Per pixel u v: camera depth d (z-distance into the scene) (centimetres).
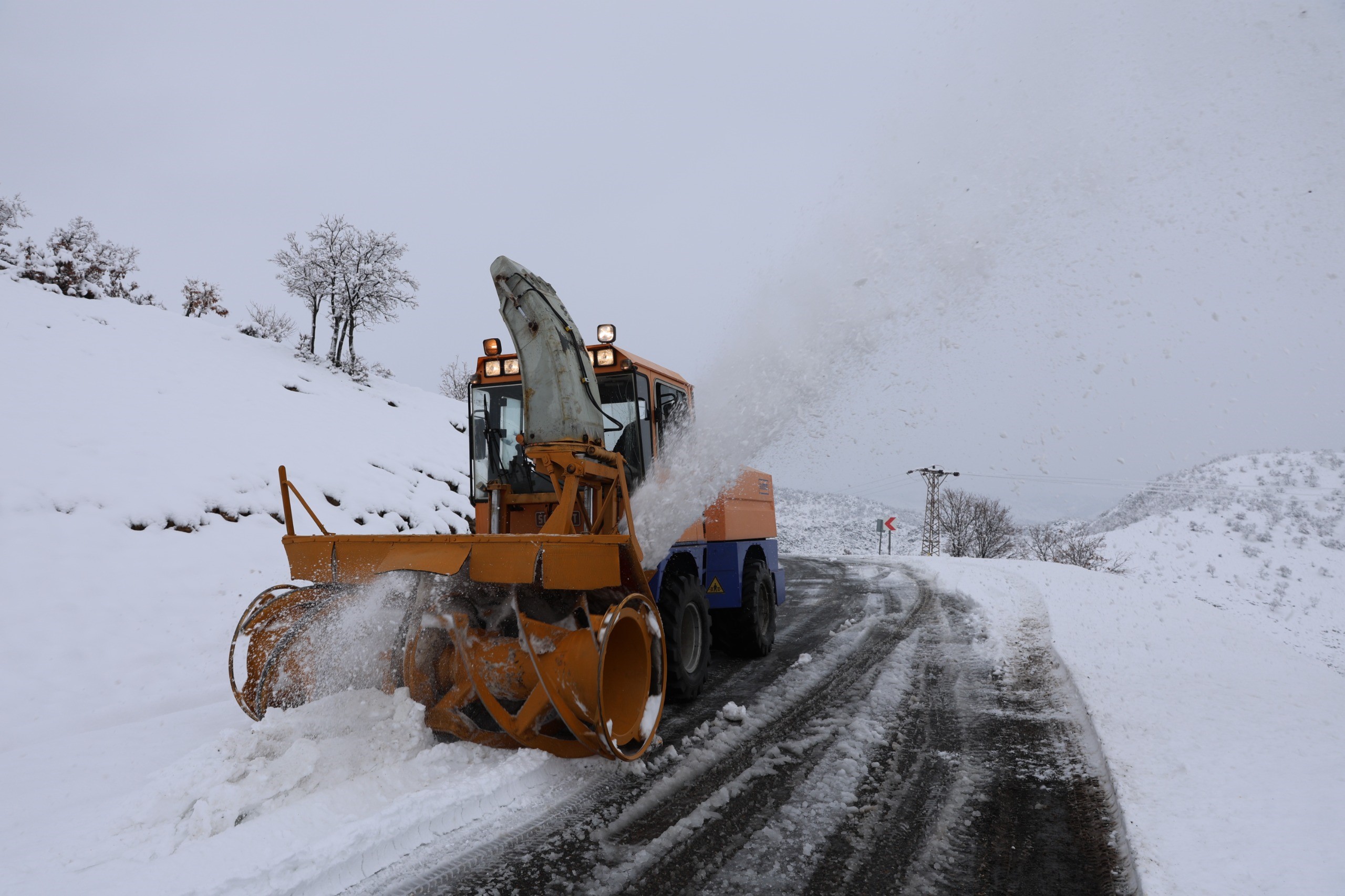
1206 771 318
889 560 1978
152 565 775
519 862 276
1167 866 237
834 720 459
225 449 1131
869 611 966
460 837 295
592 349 493
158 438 1063
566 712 341
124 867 258
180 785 320
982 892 247
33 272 1958
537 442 428
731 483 536
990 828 297
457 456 1752
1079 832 290
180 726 459
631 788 350
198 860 258
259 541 938
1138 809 285
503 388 518
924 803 325
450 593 383
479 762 359
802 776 363
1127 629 721
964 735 425
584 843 292
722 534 618
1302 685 487
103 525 799
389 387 2327
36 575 679
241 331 2367
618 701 363
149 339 1638
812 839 292
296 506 1077
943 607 986
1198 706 431
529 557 336
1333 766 317
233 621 740
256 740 343
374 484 1298
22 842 285
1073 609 871
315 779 321
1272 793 288
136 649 637
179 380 1404
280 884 248
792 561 2005
